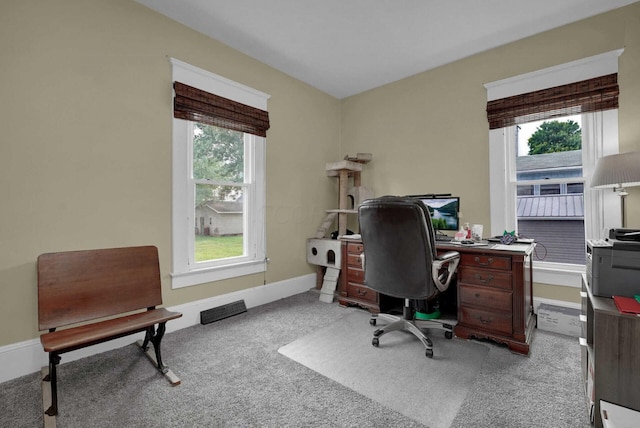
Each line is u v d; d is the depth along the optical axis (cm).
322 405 140
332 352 193
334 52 284
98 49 196
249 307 286
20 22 168
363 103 376
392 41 265
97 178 196
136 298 189
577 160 246
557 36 243
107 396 146
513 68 264
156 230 225
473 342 208
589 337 143
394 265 191
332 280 313
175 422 128
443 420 129
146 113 220
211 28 247
